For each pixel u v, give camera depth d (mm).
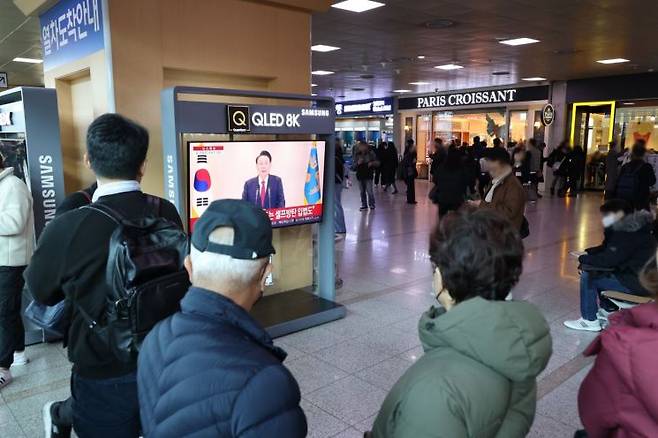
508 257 1148
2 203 3197
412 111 21125
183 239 1752
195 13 4133
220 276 1130
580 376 3469
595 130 15656
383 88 18906
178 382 1025
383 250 7270
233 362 1011
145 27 3887
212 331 1072
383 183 15336
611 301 3875
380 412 1193
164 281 1642
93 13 3910
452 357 1094
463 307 1083
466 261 1131
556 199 13672
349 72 14516
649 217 3842
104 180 1808
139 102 3924
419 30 8938
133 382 1729
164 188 4125
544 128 16406
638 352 1183
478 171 12625
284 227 4617
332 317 4473
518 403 1161
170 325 1133
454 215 1248
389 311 4750
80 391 1778
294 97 4109
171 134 3572
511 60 12172
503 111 17875
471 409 1018
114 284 1591
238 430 963
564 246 7523
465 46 10438
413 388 1070
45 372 3523
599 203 12688
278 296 4840
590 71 13922
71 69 4457
